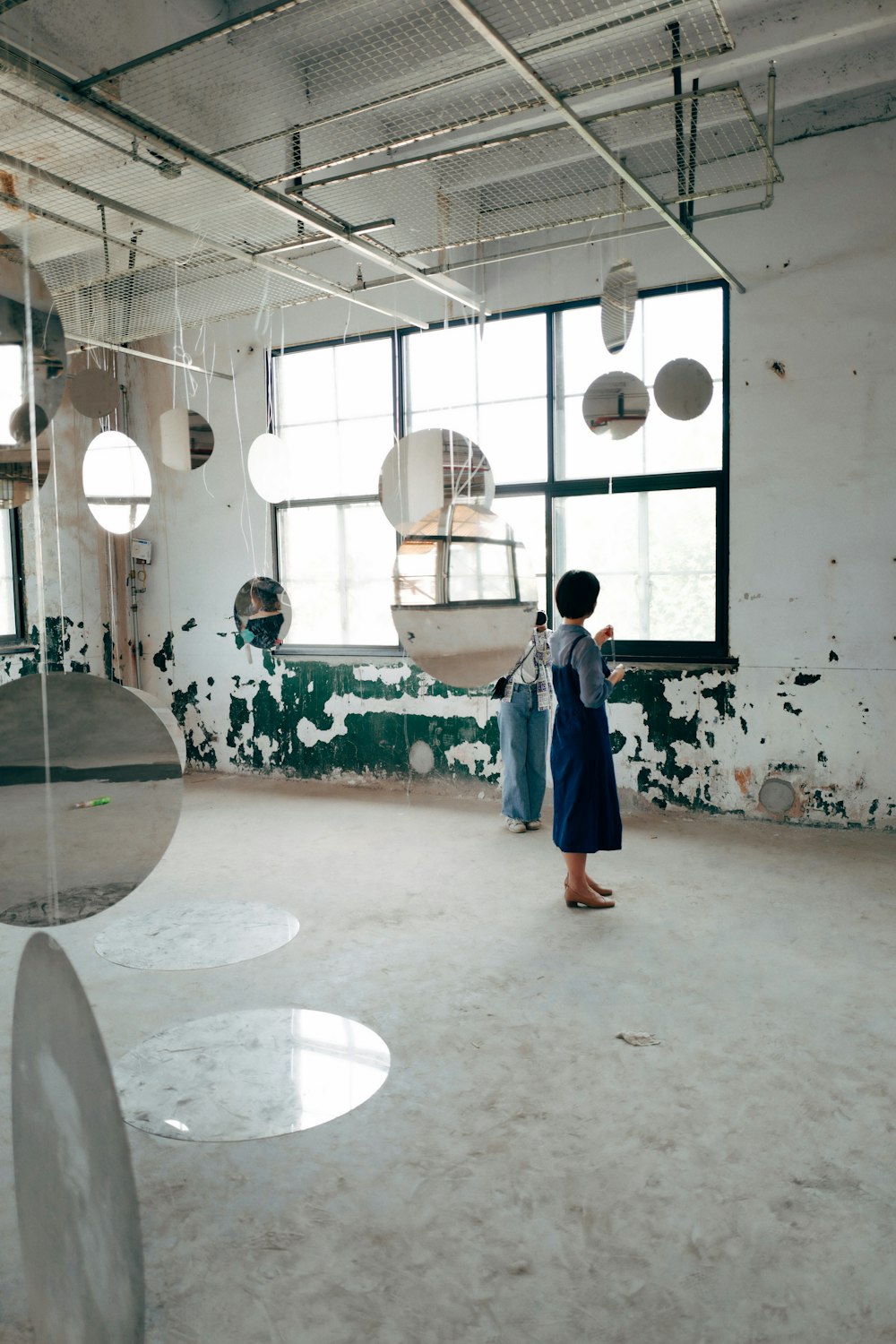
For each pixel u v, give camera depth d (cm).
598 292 520
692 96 306
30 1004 83
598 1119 224
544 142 396
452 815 538
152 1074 248
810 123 453
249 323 638
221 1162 209
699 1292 168
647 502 522
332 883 415
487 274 549
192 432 462
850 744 474
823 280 460
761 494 484
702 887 395
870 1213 188
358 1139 217
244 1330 161
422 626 282
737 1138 215
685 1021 273
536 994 294
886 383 451
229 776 671
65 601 661
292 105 327
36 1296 92
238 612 549
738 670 497
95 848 112
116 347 518
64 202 365
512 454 559
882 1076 241
